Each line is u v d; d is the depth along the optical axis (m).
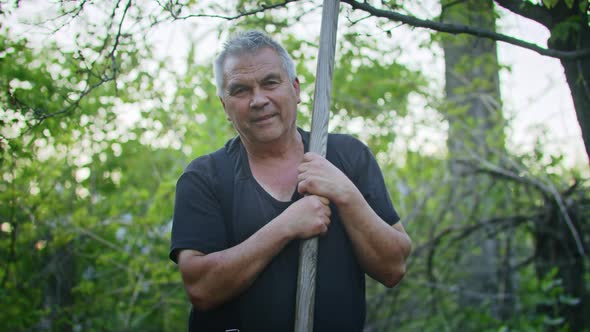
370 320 4.61
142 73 3.08
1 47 2.45
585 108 1.92
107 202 4.23
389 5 2.09
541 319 3.60
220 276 1.57
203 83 3.93
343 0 1.84
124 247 4.11
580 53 1.84
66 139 3.07
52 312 3.67
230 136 4.12
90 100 3.45
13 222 3.31
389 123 4.56
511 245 4.62
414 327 4.67
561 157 3.78
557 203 3.76
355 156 1.78
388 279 1.69
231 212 1.69
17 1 2.08
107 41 2.20
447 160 4.75
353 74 4.39
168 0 2.03
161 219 4.02
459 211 4.80
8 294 3.40
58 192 3.78
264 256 1.56
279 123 1.65
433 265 4.57
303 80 3.91
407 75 4.40
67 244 3.77
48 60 2.79
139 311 3.95
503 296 4.08
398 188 5.13
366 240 1.61
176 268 4.07
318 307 1.63
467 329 4.34
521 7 1.98
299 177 1.64
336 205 1.61
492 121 4.62
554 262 3.89
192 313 1.75
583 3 1.81
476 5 2.53
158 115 3.77
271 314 1.62
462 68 4.20
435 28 1.89
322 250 1.66
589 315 3.84
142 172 4.69
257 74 1.62
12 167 2.96
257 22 2.54
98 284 4.11
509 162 4.11
